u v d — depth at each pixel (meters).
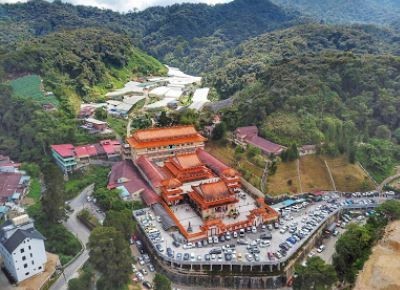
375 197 164.75
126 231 123.19
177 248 123.75
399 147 192.12
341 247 118.12
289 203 154.62
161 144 174.75
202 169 160.12
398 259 108.25
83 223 143.75
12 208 149.00
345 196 165.38
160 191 150.25
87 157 183.38
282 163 171.00
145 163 167.50
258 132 195.88
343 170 174.12
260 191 157.25
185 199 150.12
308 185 166.00
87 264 116.56
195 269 118.12
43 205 138.50
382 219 136.00
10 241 107.56
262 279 118.06
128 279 110.62
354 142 187.12
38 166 188.75
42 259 112.56
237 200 140.75
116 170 171.00
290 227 137.62
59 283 111.00
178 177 155.62
